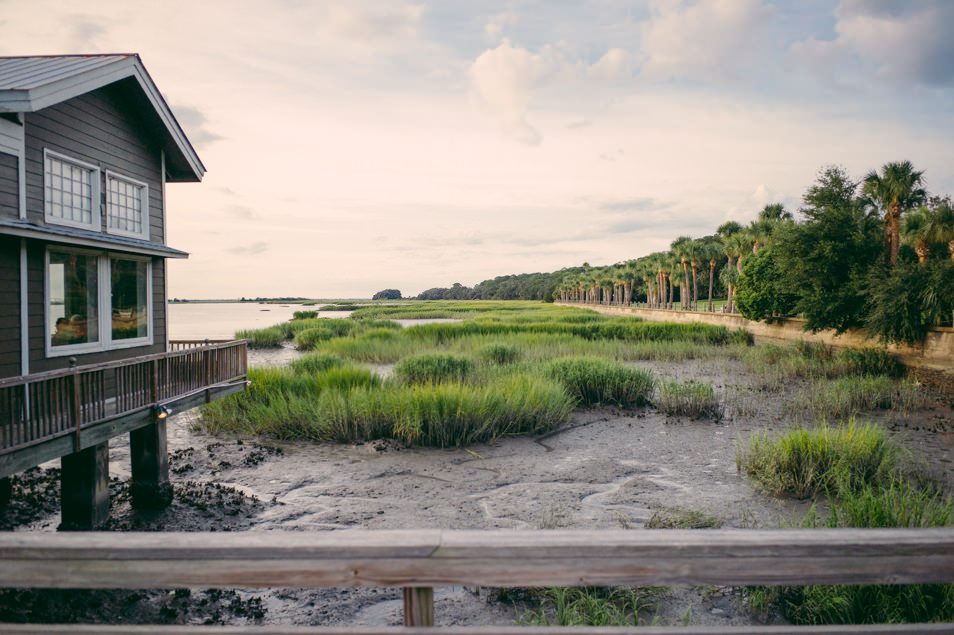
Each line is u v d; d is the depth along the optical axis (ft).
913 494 24.54
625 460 34.65
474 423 39.09
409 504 27.43
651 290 260.62
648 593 17.63
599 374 51.83
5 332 23.84
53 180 26.58
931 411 46.32
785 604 16.97
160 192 35.09
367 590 19.43
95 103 29.19
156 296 34.24
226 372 34.50
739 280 103.60
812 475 27.53
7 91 22.76
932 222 73.82
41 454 20.13
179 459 35.29
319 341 105.29
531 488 29.60
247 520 25.53
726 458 34.78
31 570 5.18
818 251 73.31
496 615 17.20
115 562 5.15
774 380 62.13
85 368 22.12
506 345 77.92
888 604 15.15
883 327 64.69
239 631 5.18
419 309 324.60
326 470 32.99
